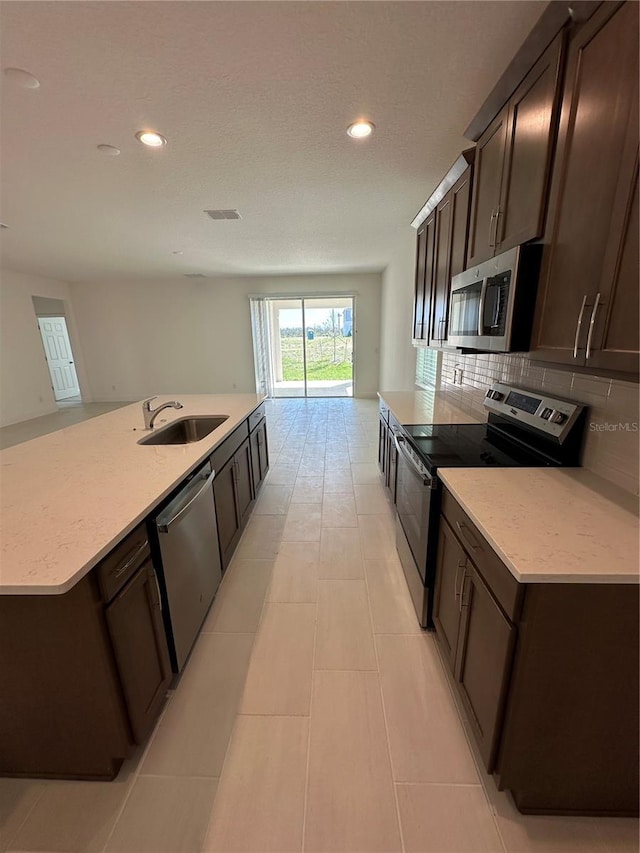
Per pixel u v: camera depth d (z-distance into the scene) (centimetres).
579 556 94
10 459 176
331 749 132
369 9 120
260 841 109
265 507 317
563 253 116
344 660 168
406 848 107
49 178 247
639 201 86
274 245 455
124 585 118
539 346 131
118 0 113
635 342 89
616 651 96
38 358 660
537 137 126
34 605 103
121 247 452
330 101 169
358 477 376
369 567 235
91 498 134
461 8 120
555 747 106
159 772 126
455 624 144
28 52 134
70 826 113
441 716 143
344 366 809
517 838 108
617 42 90
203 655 171
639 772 107
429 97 166
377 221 356
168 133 193
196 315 747
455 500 140
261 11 119
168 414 278
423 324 292
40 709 115
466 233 196
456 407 282
